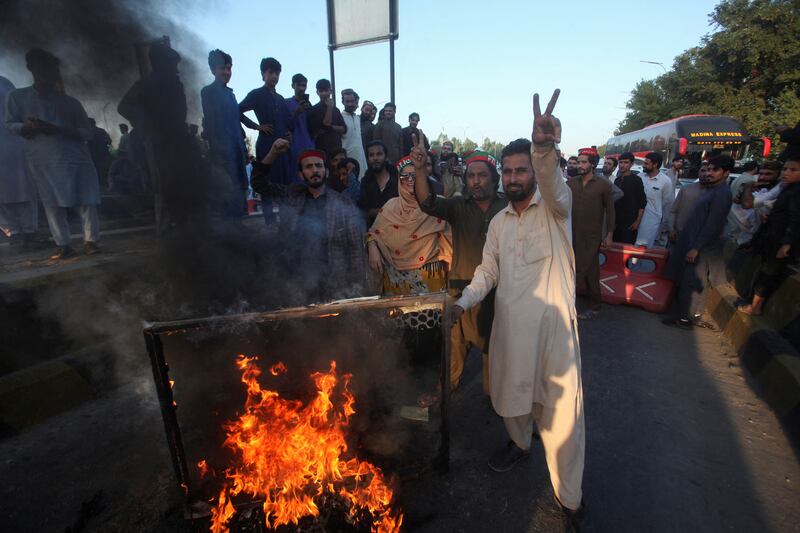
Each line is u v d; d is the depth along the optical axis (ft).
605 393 9.75
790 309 10.75
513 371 5.97
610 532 6.00
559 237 5.84
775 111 79.87
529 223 5.98
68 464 7.18
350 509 5.80
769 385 9.46
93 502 6.36
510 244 6.11
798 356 9.45
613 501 6.56
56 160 10.23
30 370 8.61
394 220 10.21
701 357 11.60
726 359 11.47
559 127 5.13
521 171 5.75
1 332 8.44
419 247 10.23
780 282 11.75
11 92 9.82
